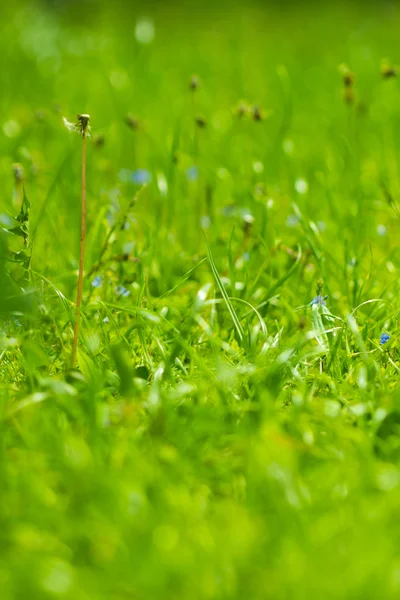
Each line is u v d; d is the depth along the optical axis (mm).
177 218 6074
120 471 2844
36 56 12453
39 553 2541
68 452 2906
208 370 3553
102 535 2584
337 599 2314
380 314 4496
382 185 5613
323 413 3330
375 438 3168
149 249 4945
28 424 3141
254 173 6355
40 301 3986
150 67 11867
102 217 5094
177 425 3205
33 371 3535
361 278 5000
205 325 3816
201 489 2900
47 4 17250
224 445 3182
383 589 2340
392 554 2477
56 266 5156
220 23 17625
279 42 15133
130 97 10148
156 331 4105
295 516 2602
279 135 7422
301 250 5008
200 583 2389
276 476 2719
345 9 18828
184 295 4859
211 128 8477
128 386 3338
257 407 3293
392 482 2754
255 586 2365
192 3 19062
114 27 16250
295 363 3799
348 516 2635
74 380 3553
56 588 2355
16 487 2799
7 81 11000
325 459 3029
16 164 5703
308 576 2348
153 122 8938
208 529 2596
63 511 2727
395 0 18422
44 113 6840
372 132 8664
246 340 3852
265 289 4816
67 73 11555
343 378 3846
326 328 4137
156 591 2377
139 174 6402
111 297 4676
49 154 7863
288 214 6281
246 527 2574
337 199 6438
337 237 5527
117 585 2406
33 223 5734
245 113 5680
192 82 6027
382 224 6031
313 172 7219
